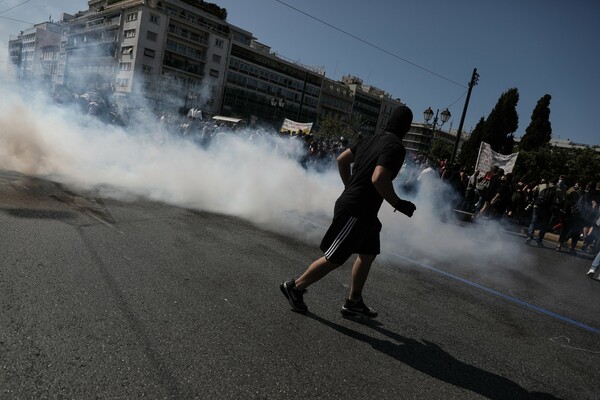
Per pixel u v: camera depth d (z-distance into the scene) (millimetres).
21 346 1997
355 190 2742
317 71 87688
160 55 58688
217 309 2770
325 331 2729
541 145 43656
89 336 2184
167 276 3203
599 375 2793
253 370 2123
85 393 1746
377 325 2990
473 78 15320
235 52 68250
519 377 2559
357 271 2914
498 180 11406
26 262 2998
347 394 2061
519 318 3744
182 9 60344
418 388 2230
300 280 2910
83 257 3303
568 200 9117
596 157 36594
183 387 1892
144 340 2234
